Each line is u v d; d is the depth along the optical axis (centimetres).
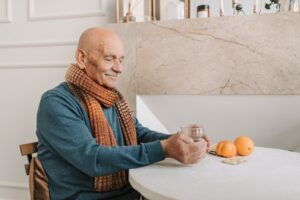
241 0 191
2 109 238
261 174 92
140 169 98
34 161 119
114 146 110
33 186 117
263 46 177
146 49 196
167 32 191
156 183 85
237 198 73
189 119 201
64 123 107
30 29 229
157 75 195
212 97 190
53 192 119
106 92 125
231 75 183
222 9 194
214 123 198
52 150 117
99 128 118
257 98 183
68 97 117
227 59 183
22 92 233
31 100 232
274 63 176
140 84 198
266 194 76
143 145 102
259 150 124
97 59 123
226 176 90
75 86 124
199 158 100
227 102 188
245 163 104
